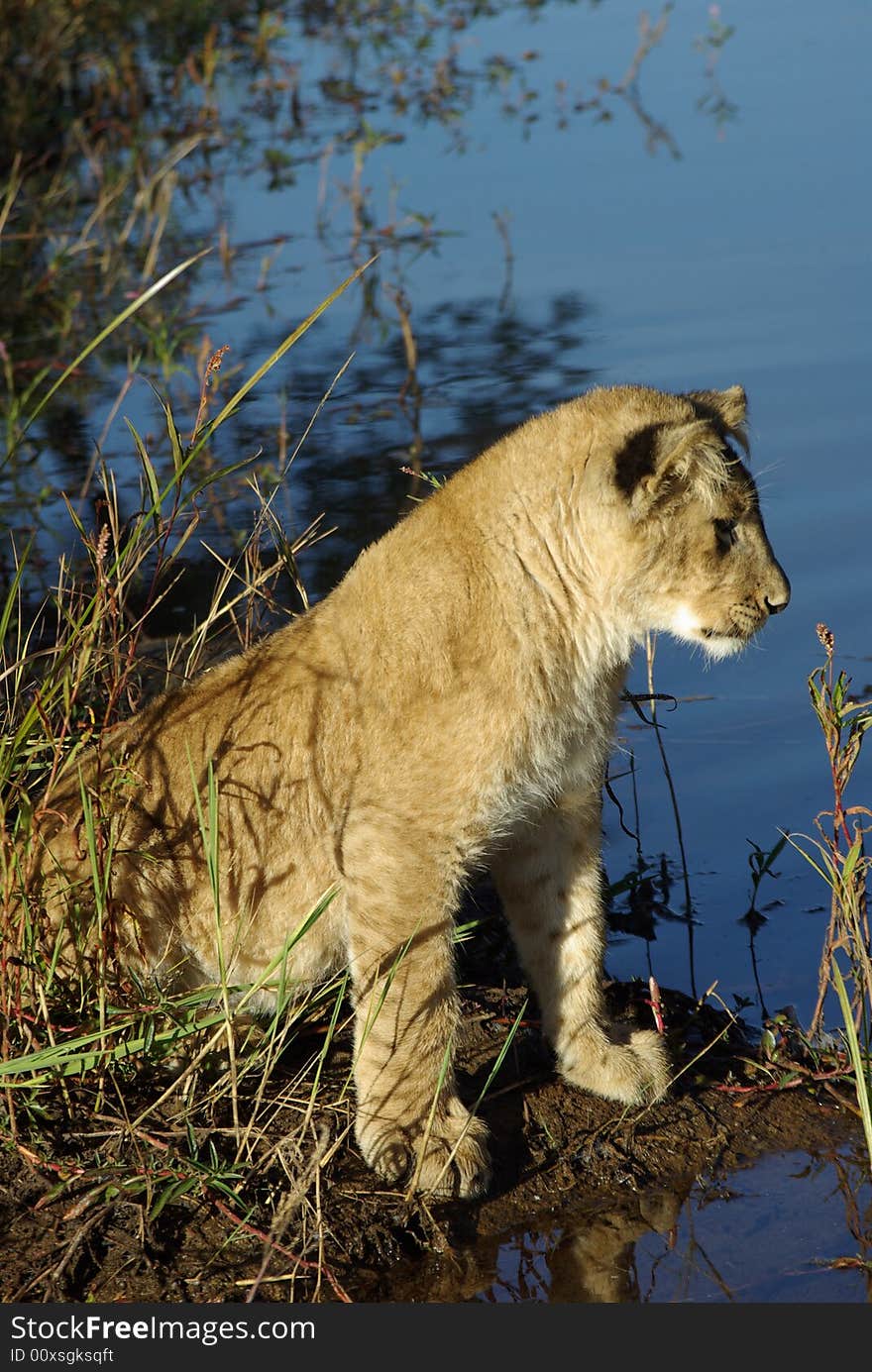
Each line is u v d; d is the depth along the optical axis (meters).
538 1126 5.99
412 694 5.64
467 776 5.63
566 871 6.20
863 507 10.34
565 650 5.92
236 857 5.89
